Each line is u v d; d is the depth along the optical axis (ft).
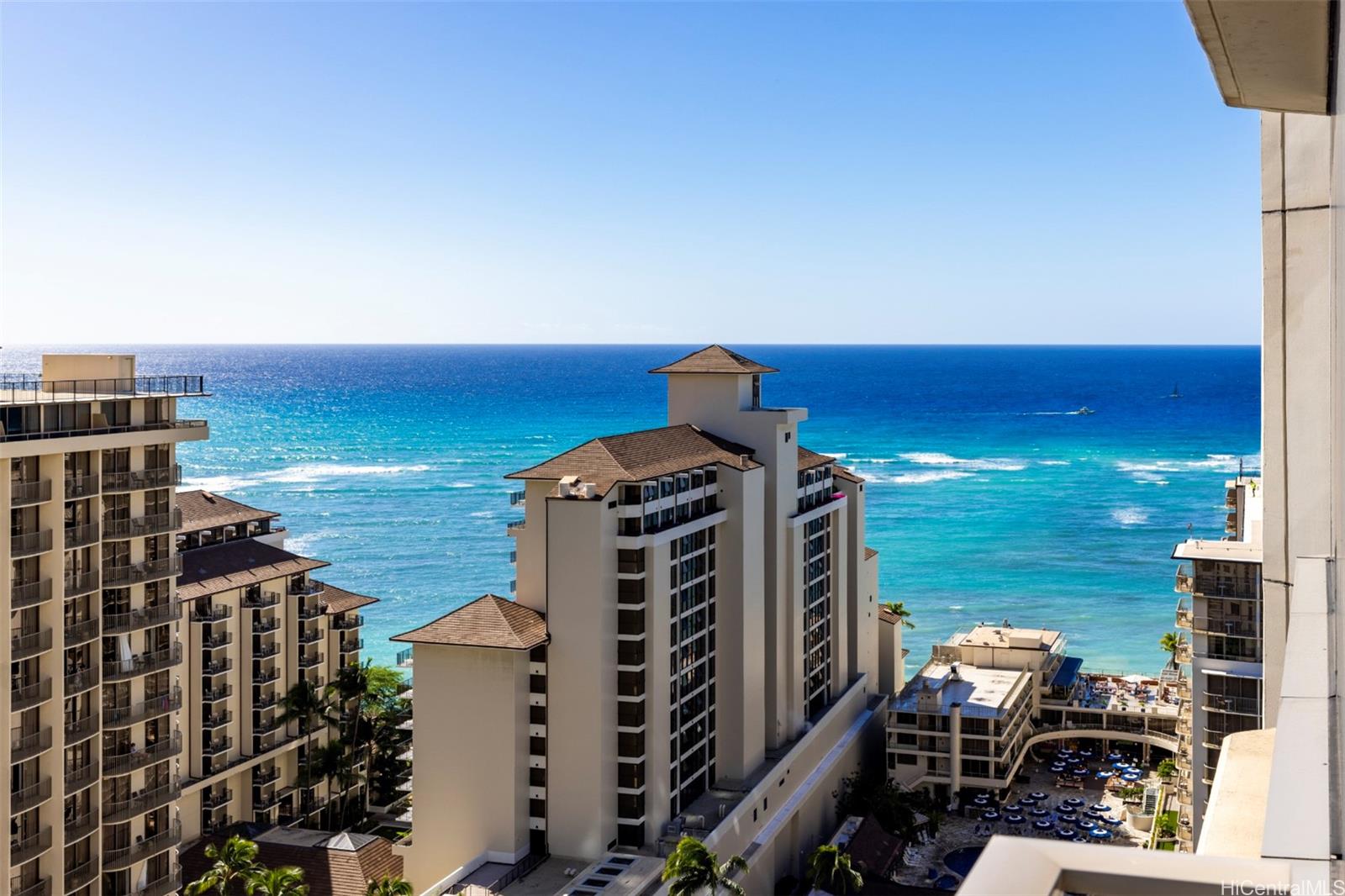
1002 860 17.33
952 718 417.69
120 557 254.27
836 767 389.60
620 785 283.79
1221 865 16.76
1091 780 450.30
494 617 278.05
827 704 399.44
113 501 251.80
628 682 282.56
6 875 222.48
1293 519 65.21
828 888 320.50
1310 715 24.11
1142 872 16.65
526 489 289.53
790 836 350.23
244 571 371.15
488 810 274.77
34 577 230.48
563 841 277.44
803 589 373.20
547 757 277.03
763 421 349.82
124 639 252.62
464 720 276.00
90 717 241.96
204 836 338.54
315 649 392.88
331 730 396.78
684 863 252.01
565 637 276.41
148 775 259.39
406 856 282.15
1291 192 63.72
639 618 282.15
